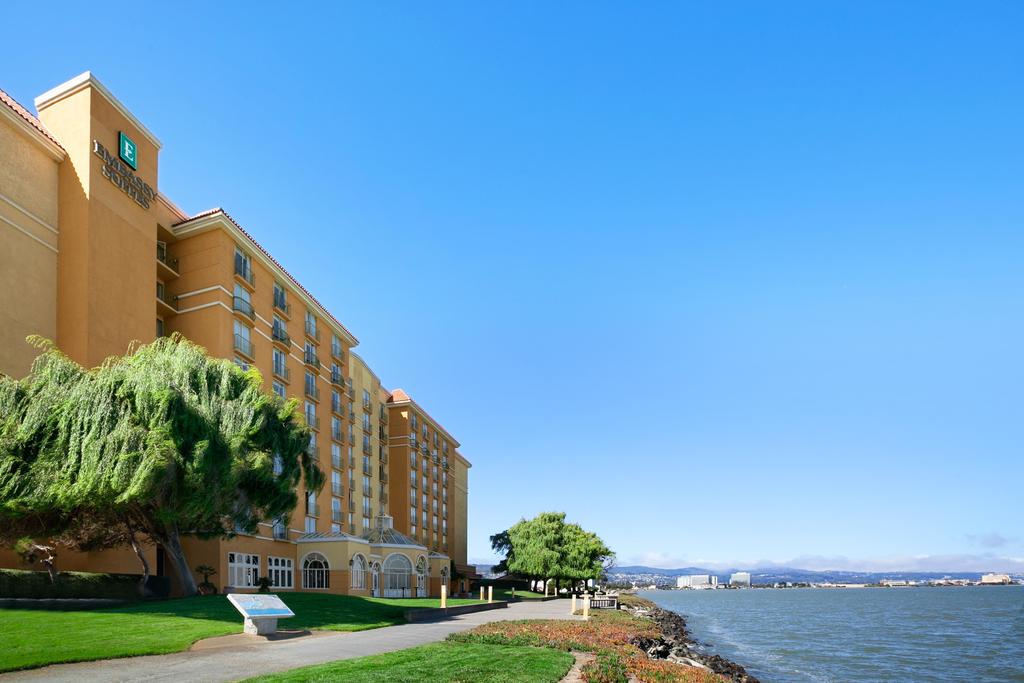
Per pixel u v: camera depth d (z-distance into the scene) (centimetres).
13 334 3131
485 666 1598
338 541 4903
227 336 4284
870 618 8275
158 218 4272
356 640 2167
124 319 3650
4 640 1683
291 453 3044
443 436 9994
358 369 6706
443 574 7475
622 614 4938
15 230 3206
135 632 1961
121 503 2412
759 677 3092
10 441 2367
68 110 3603
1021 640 5209
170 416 2502
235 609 2492
